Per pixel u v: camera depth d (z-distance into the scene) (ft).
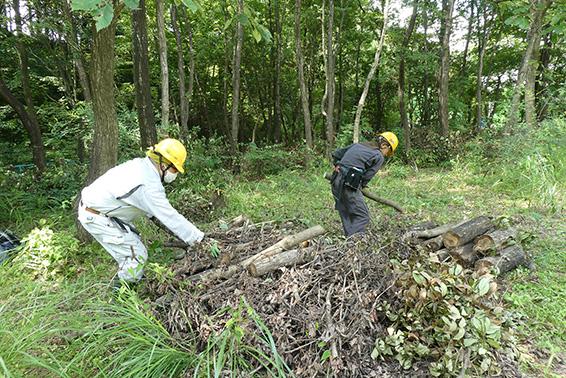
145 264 9.82
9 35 28.04
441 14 37.47
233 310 8.51
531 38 27.63
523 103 28.43
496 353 8.26
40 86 36.60
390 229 13.85
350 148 14.20
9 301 9.57
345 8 39.58
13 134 40.65
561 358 8.65
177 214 10.23
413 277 8.75
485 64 51.60
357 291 9.01
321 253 10.39
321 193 24.21
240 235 12.78
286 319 8.71
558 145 24.39
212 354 8.13
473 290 8.82
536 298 10.46
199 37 44.24
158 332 8.41
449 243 12.14
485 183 25.00
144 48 23.72
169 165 10.33
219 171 28.81
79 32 28.37
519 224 16.79
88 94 28.89
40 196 22.22
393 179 29.40
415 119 59.52
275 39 48.62
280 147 38.40
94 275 12.72
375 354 8.37
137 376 7.35
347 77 55.52
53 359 7.25
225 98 45.98
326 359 8.02
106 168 15.61
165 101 25.05
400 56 39.11
